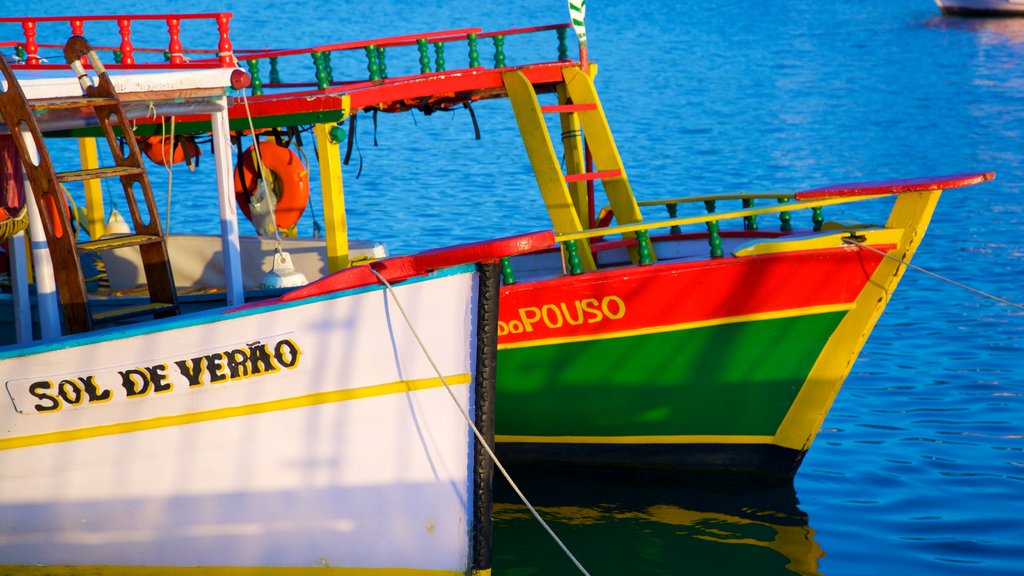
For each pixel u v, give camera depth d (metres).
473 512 7.59
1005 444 10.47
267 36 56.56
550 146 10.76
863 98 38.91
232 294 8.87
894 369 12.78
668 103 38.69
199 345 7.16
